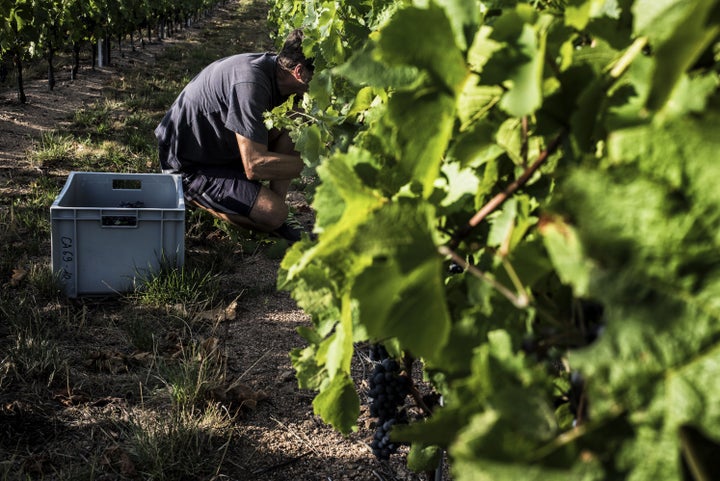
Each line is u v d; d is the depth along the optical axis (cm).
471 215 105
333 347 110
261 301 452
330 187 103
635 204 56
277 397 337
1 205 589
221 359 362
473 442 60
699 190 55
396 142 81
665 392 54
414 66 78
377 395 176
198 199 515
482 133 93
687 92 66
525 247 81
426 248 76
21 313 392
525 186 100
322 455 294
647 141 57
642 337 55
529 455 58
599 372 56
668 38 56
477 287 87
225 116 475
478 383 72
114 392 334
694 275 55
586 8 80
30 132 838
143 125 895
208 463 282
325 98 280
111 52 1572
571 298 84
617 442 57
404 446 299
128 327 394
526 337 79
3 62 1051
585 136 79
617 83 79
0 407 309
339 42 284
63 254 421
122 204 504
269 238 533
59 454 285
